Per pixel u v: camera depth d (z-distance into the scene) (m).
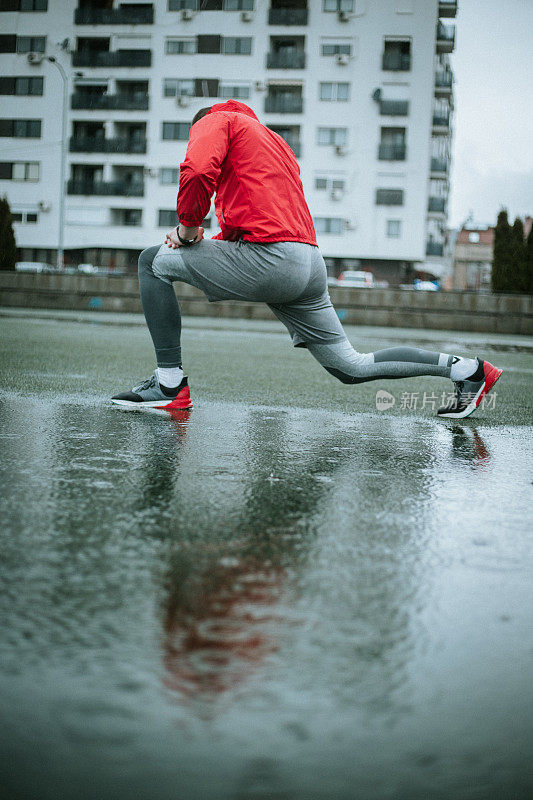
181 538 1.89
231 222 3.55
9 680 1.13
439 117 49.66
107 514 2.08
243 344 9.71
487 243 82.38
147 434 3.37
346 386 5.75
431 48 44.59
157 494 2.32
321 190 45.97
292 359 7.76
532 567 1.78
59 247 45.91
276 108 45.69
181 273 3.72
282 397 4.96
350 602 1.51
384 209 45.75
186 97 46.28
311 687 1.14
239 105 3.66
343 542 1.92
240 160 3.48
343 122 45.44
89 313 17.81
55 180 48.28
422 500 2.42
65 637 1.29
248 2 45.38
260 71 45.72
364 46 44.88
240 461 2.89
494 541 1.99
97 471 2.60
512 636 1.36
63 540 1.83
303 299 3.74
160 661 1.21
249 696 1.10
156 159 47.16
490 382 4.25
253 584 1.59
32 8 47.41
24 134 48.28
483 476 2.84
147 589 1.53
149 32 46.44
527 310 17.95
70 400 4.28
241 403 4.59
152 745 0.97
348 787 0.89
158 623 1.36
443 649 1.29
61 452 2.90
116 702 1.07
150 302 4.00
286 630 1.35
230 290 3.65
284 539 1.92
